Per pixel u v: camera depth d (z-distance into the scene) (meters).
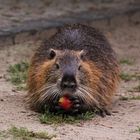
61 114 11.47
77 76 11.09
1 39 17.30
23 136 10.05
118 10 21.69
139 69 16.05
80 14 20.77
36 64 11.87
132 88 14.18
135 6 22.61
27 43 17.75
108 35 19.72
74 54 11.38
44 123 11.00
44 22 19.27
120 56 17.30
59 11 21.08
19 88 13.36
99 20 20.25
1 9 20.58
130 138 10.36
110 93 12.38
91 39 12.61
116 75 12.91
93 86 11.53
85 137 10.24
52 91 11.23
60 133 10.41
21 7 21.12
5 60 15.94
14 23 18.84
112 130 10.82
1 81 14.01
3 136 10.00
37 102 11.70
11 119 11.13
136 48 18.38
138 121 11.49
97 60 12.05
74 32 12.67
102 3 22.84
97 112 11.84
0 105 12.03
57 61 11.23
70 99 11.27
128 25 21.09
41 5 21.70
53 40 12.41
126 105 12.66
